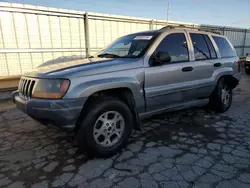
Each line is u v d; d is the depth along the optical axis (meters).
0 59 6.24
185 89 3.59
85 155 2.79
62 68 2.75
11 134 3.54
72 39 7.51
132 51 3.34
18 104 2.82
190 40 3.73
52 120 2.44
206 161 2.58
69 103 2.38
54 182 2.22
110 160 2.66
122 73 2.80
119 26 8.58
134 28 9.08
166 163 2.55
